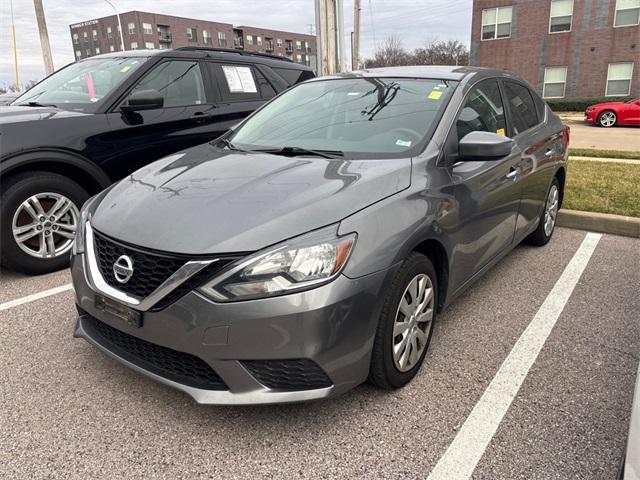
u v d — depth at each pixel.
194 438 2.34
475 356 3.00
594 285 4.00
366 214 2.34
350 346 2.23
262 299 2.09
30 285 4.05
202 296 2.12
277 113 3.68
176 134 4.96
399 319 2.53
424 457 2.21
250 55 6.06
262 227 2.20
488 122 3.55
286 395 2.19
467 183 3.00
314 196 2.39
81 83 5.05
